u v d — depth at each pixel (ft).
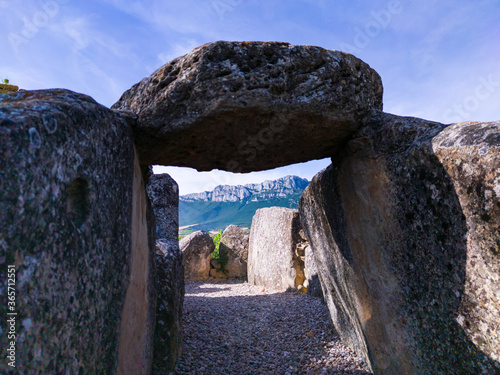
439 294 6.36
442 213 6.19
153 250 9.29
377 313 8.45
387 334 8.09
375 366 8.91
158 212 15.34
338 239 10.09
